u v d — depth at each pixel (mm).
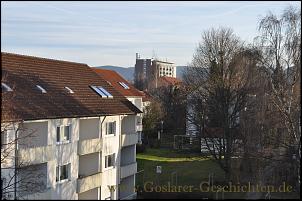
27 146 26062
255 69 35344
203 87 43906
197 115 42375
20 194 24734
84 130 33625
